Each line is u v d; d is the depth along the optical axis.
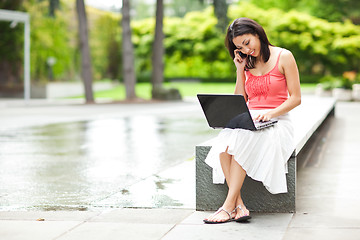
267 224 4.66
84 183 6.89
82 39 30.27
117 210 5.32
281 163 4.86
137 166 8.24
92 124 16.12
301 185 6.44
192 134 13.10
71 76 43.59
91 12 47.75
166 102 29.91
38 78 39.97
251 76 5.13
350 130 13.19
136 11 77.06
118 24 49.47
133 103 29.03
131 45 30.59
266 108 5.07
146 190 6.32
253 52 4.95
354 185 6.37
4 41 38.88
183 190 6.27
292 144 5.01
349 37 45.25
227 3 30.47
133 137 12.47
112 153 9.76
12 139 12.15
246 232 4.41
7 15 26.36
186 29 46.88
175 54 47.78
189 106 25.91
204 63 49.44
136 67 49.34
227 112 4.77
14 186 6.75
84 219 4.94
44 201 5.85
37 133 13.48
